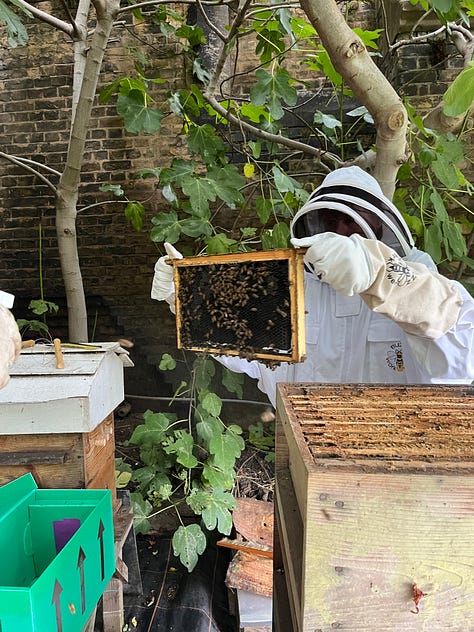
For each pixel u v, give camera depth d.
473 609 0.53
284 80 1.85
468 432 0.67
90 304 3.02
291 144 2.04
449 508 0.51
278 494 0.86
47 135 2.91
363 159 1.85
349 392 0.87
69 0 2.72
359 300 1.23
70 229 2.12
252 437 2.63
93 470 1.19
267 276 0.90
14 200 2.98
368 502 0.51
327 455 0.57
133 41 2.76
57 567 0.81
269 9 1.79
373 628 0.54
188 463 1.89
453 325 0.93
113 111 2.84
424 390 0.88
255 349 0.93
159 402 3.01
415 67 2.32
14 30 1.49
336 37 1.17
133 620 1.52
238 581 1.58
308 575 0.53
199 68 2.24
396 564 0.52
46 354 1.27
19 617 0.73
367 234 0.99
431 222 2.12
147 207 2.90
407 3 2.18
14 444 1.13
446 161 1.62
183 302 1.10
